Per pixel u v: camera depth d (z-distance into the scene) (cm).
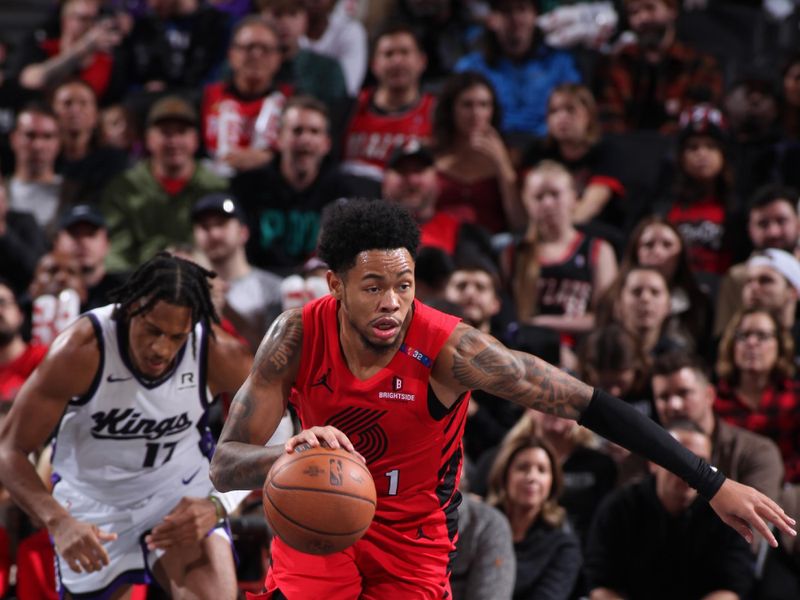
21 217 1246
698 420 877
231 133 1349
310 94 1452
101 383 646
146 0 1639
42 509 640
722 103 1492
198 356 664
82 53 1527
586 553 835
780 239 1148
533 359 509
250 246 1227
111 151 1367
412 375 502
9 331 980
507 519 834
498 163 1234
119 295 638
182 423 674
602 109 1461
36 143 1325
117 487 680
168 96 1494
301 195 1237
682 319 1105
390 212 481
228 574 680
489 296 1021
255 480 484
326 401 508
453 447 529
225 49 1598
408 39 1334
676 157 1257
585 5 1636
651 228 1102
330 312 508
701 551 808
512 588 788
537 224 1162
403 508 524
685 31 1730
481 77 1255
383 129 1330
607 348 945
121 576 692
